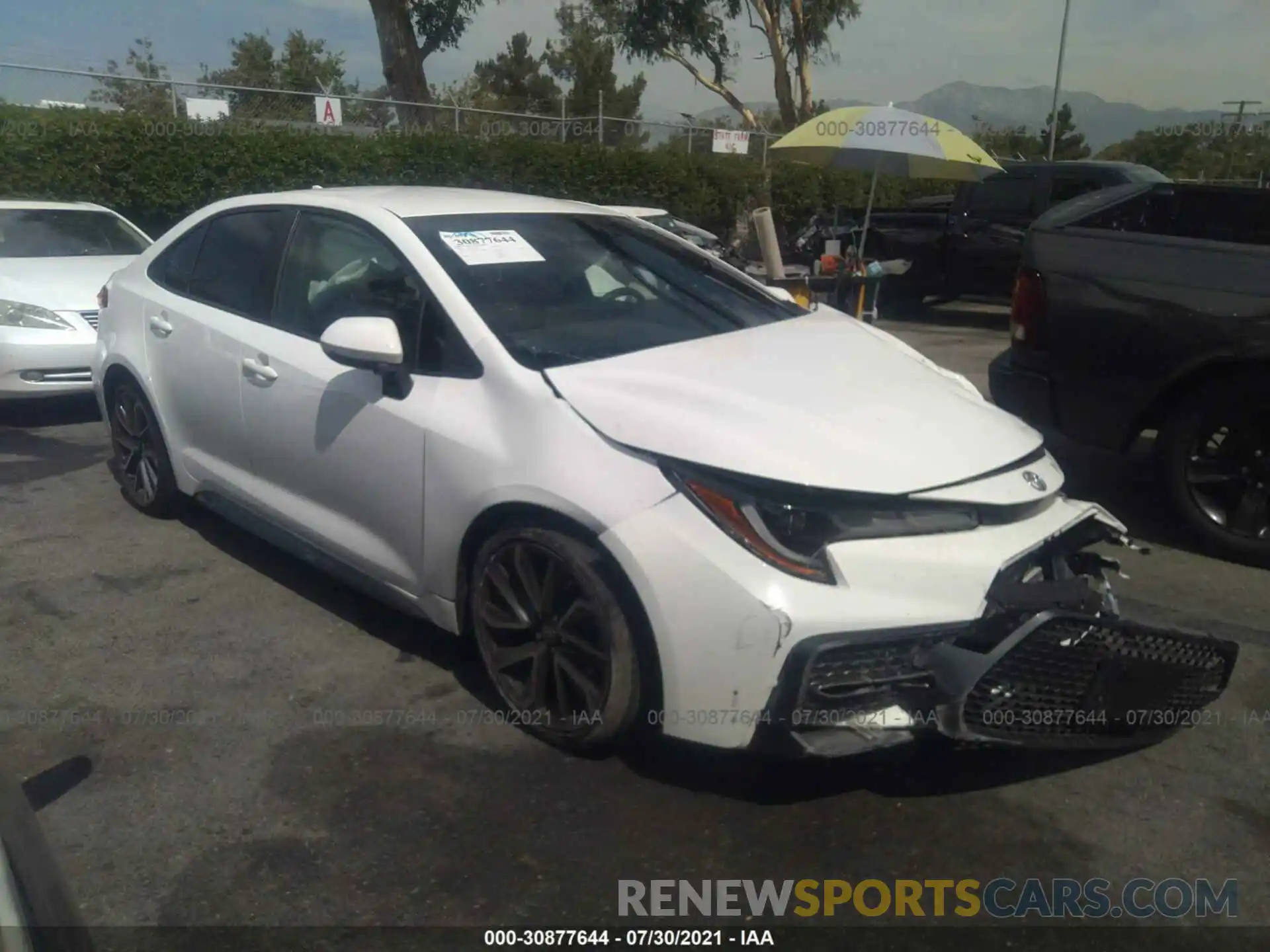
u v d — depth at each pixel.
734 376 3.44
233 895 2.75
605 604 3.08
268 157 14.89
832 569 2.88
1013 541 3.12
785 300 4.59
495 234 4.07
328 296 4.12
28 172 13.03
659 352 3.62
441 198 4.34
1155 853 2.98
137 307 5.10
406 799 3.15
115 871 2.84
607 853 2.93
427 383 3.61
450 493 3.46
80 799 3.14
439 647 4.10
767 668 2.85
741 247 17.25
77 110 13.66
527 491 3.20
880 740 2.94
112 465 5.59
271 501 4.32
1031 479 3.28
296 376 4.05
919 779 3.29
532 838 2.99
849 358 3.84
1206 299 4.85
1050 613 2.91
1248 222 6.10
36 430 7.36
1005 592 3.02
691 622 2.91
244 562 4.91
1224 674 3.40
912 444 3.17
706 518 2.93
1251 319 4.72
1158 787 3.29
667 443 3.04
